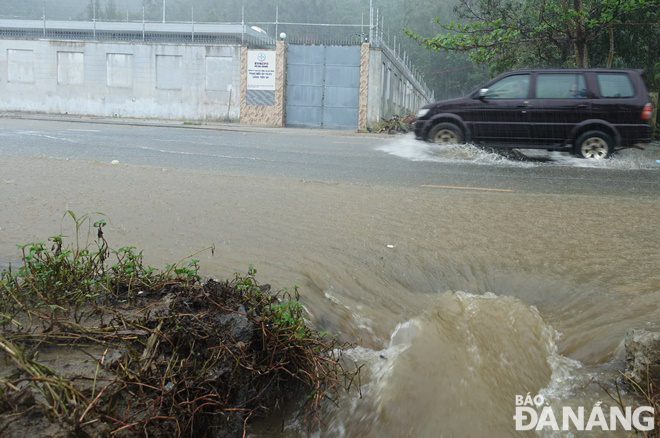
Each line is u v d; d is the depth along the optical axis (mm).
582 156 11492
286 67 28250
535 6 20438
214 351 2908
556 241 5496
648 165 11156
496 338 3838
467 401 3232
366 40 28016
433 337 3801
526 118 11688
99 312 3125
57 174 7652
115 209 5910
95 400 2281
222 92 29469
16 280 3256
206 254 4688
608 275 4703
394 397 3240
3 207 5719
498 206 6836
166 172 8258
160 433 2439
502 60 19703
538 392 3359
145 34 32250
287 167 9617
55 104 31344
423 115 12352
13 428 2078
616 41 19719
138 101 30516
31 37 32281
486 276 4758
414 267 4855
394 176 8984
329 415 3094
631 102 11297
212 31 31609
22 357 2379
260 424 3004
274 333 3139
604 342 3770
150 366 2617
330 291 4289
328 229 5664
